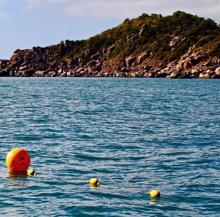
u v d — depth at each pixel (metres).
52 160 22.59
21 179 18.89
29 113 45.06
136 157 23.62
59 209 15.30
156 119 41.31
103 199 16.38
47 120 39.28
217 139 29.39
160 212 15.16
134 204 15.91
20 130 32.56
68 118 41.19
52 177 19.30
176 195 16.98
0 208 15.32
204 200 16.45
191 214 15.03
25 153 20.52
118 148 26.11
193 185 18.33
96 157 23.48
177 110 50.47
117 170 20.70
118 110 50.00
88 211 15.16
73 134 31.08
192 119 41.28
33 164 21.62
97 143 27.67
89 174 19.92
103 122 38.44
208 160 22.97
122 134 31.45
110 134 31.39
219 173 20.33
